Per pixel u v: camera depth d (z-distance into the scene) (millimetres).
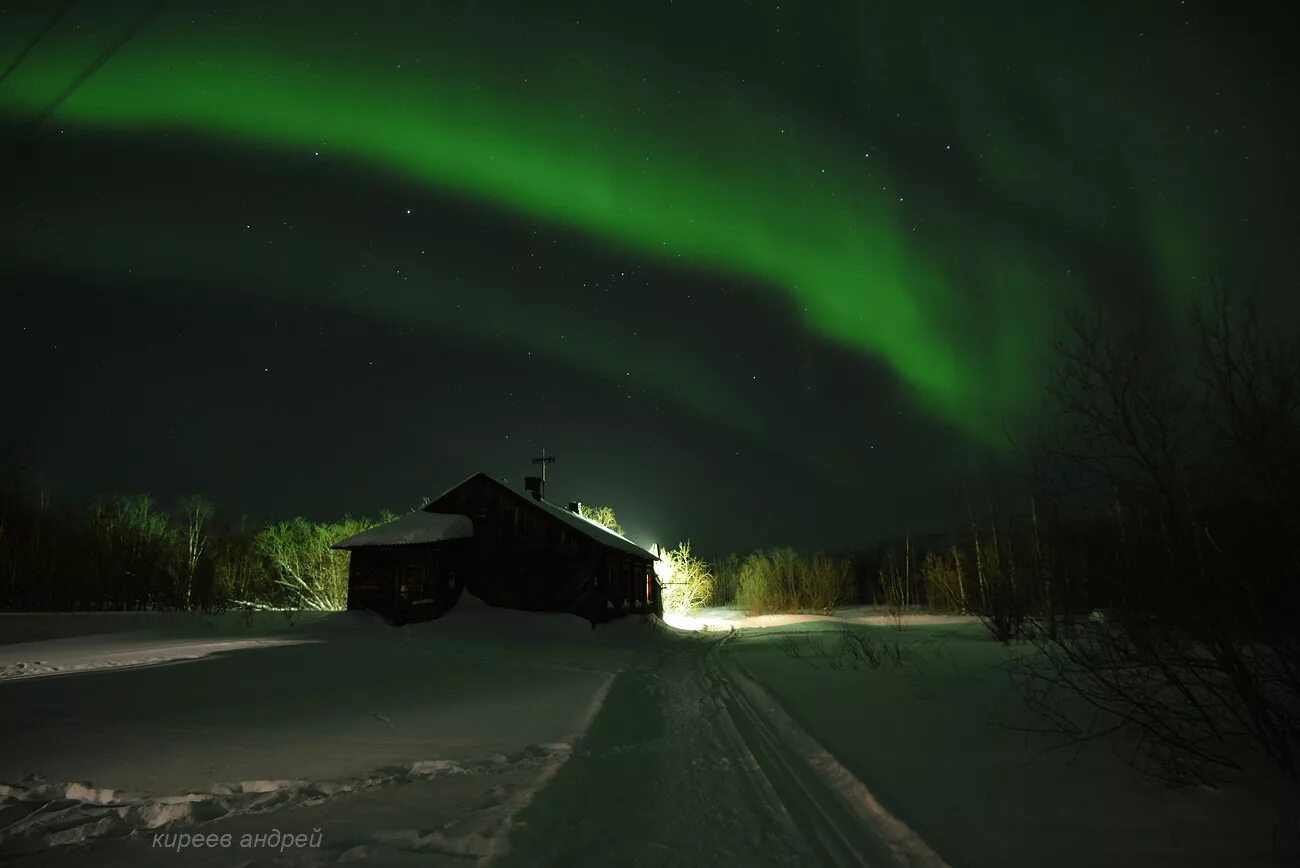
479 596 25188
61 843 4258
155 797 5180
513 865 3770
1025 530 10438
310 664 13031
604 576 26766
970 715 7328
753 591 46812
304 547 38562
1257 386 4395
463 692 10969
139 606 31906
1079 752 5633
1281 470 4242
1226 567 4508
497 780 5645
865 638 18203
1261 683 4664
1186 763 4957
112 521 33062
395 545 24531
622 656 19500
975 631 20078
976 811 4406
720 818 4750
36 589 29375
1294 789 4305
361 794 5262
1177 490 4785
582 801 5160
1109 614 5211
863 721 7477
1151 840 3770
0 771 5875
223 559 37969
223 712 8625
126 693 9727
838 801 5066
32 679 10961
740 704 9859
